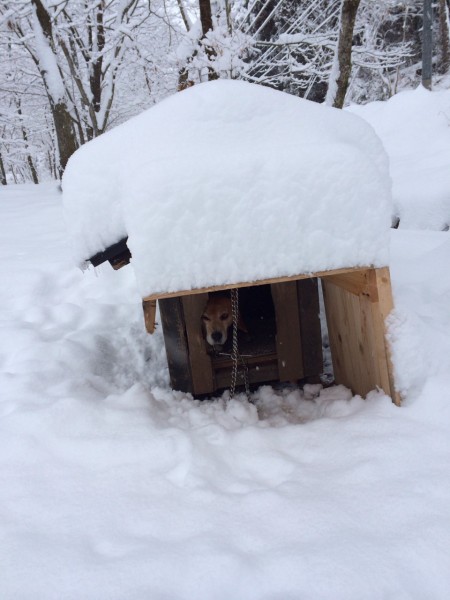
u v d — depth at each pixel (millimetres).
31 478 1876
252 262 1871
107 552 1490
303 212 1863
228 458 1999
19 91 10688
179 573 1384
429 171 5461
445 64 15875
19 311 3695
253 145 1912
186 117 1973
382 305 2121
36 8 6938
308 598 1278
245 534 1517
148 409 2428
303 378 3180
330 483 1737
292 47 7363
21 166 19578
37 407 2324
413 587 1287
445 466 1716
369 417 2104
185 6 8539
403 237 4160
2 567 1452
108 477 1862
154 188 1773
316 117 2033
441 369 2139
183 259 1823
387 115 8820
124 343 3408
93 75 9039
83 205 2012
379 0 9633
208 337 2951
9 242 5090
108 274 4078
